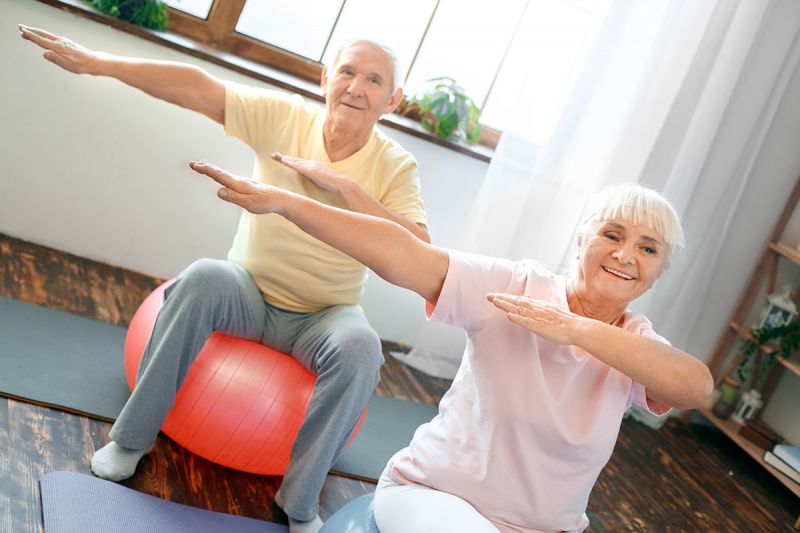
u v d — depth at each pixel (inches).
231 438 77.7
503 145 123.3
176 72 82.8
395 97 87.8
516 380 55.9
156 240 118.0
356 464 94.6
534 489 56.3
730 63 126.0
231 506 77.9
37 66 105.7
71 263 113.1
